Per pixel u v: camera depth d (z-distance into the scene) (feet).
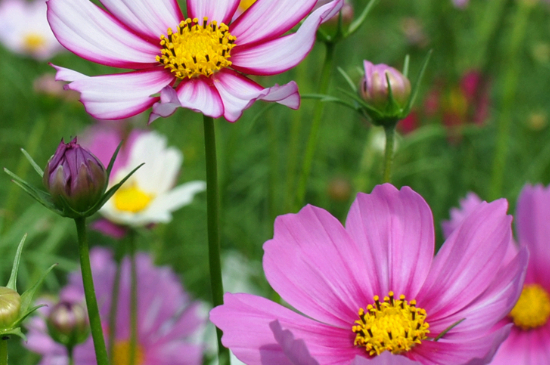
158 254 2.09
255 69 1.25
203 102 1.21
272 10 1.28
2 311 1.15
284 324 1.16
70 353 1.42
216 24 1.28
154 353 1.72
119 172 1.77
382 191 1.21
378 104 1.31
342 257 1.20
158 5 1.30
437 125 2.26
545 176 2.20
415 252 1.21
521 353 1.39
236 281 2.00
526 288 1.42
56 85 2.23
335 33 1.38
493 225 1.19
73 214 1.15
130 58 1.27
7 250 1.94
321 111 1.38
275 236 1.19
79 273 1.72
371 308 1.19
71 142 1.17
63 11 1.26
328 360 1.17
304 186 1.38
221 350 1.22
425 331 1.19
